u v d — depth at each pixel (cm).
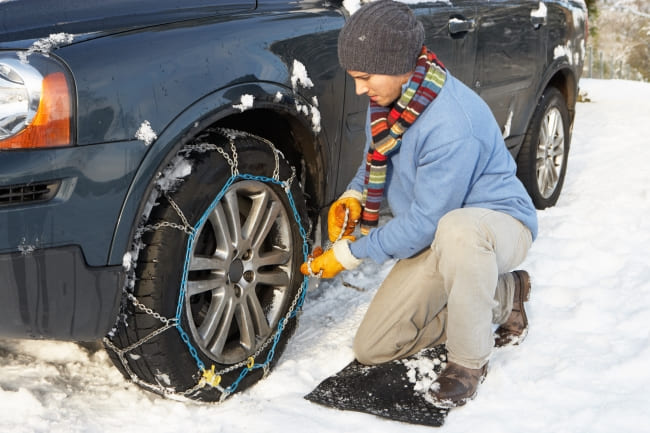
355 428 218
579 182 491
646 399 224
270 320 251
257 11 254
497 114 377
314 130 255
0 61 189
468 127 216
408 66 209
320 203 269
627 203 431
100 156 193
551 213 421
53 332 196
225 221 228
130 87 200
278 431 216
